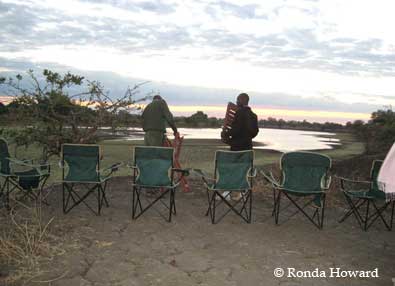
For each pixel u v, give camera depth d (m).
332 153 16.67
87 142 8.32
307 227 5.72
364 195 5.72
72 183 6.23
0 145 5.74
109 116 8.40
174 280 3.82
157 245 4.72
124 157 12.04
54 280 3.72
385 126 12.13
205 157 12.91
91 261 4.19
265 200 7.25
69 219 5.59
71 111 8.26
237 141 6.82
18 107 8.05
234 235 5.21
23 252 4.24
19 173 5.96
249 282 3.85
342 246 4.98
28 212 5.80
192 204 6.73
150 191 7.06
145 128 7.30
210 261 4.31
